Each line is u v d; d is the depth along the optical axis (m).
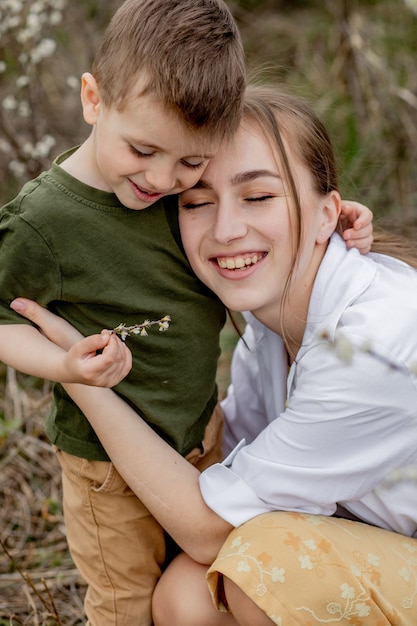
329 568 1.68
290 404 1.82
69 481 1.99
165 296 1.84
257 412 2.26
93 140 1.74
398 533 1.88
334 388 1.74
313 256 1.92
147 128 1.58
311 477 1.77
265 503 1.80
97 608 2.02
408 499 1.81
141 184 1.65
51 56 3.82
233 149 1.75
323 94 3.85
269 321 1.96
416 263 2.03
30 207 1.71
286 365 2.08
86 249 1.74
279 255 1.82
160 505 1.83
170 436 1.92
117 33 1.65
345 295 1.82
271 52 4.41
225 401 2.30
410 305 1.78
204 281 1.86
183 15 1.63
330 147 1.92
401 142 3.68
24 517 2.53
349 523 1.81
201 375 1.94
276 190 1.78
